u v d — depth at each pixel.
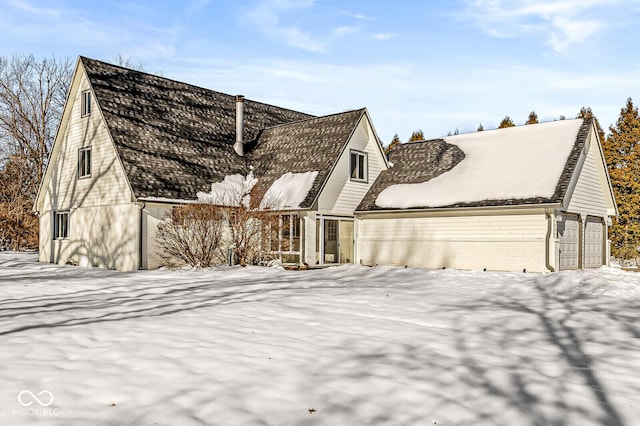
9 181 38.69
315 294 12.50
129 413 4.75
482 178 21.66
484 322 9.48
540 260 19.09
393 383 5.77
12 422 4.47
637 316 10.12
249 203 22.30
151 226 20.83
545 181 19.75
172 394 5.24
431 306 11.10
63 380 5.54
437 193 22.08
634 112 41.53
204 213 20.55
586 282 13.82
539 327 9.11
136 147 21.83
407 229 22.69
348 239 24.31
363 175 24.88
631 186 40.12
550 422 4.85
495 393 5.59
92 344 7.11
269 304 10.95
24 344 7.02
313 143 24.78
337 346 7.39
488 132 24.66
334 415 4.86
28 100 42.06
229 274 18.45
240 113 26.66
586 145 21.55
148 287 14.02
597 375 6.35
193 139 24.72
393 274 18.36
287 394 5.35
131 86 24.33
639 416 5.04
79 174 23.86
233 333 8.03
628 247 37.25
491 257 20.28
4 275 18.52
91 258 22.83
